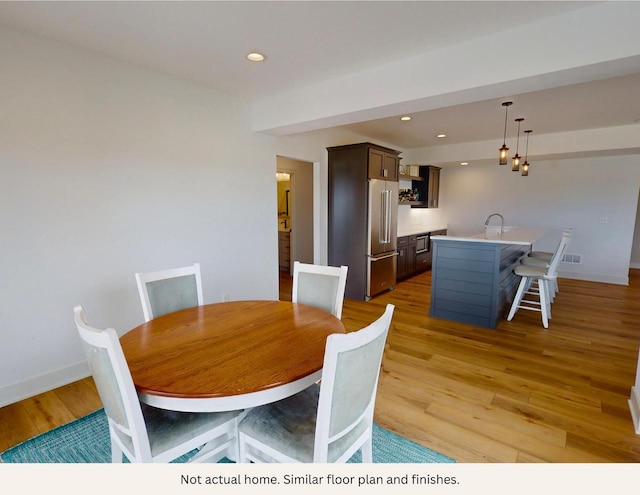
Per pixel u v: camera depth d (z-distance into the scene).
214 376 1.26
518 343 3.28
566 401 2.31
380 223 4.90
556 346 3.21
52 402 2.27
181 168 3.10
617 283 5.75
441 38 2.28
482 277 3.69
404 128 4.91
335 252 5.04
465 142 6.06
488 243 3.61
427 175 6.85
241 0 1.84
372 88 2.80
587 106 3.74
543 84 2.27
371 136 5.50
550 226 6.32
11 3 1.85
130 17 2.01
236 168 3.60
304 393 1.60
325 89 3.09
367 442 1.50
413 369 2.76
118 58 2.60
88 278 2.56
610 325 3.77
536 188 6.41
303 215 6.60
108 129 2.60
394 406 2.26
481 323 3.74
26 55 2.19
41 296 2.35
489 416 2.15
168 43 2.35
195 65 2.73
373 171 4.70
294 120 3.36
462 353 3.06
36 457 1.76
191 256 3.25
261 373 1.29
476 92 2.43
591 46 1.94
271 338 1.62
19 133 2.19
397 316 4.11
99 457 1.77
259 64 2.71
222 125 3.42
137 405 1.17
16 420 2.08
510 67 2.19
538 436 1.96
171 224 3.07
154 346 1.53
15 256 2.22
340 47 2.41
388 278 5.23
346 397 1.18
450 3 1.88
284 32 2.20
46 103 2.29
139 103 2.77
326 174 5.00
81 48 2.42
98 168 2.56
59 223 2.39
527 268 3.91
